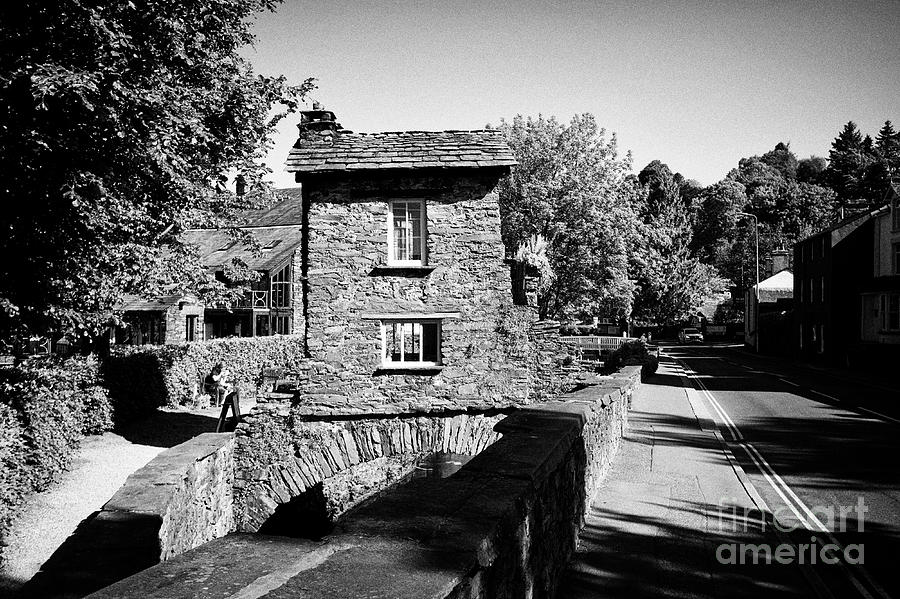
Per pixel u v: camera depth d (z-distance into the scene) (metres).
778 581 6.34
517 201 36.75
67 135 11.32
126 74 11.73
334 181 16.48
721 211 87.81
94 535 6.18
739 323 83.12
